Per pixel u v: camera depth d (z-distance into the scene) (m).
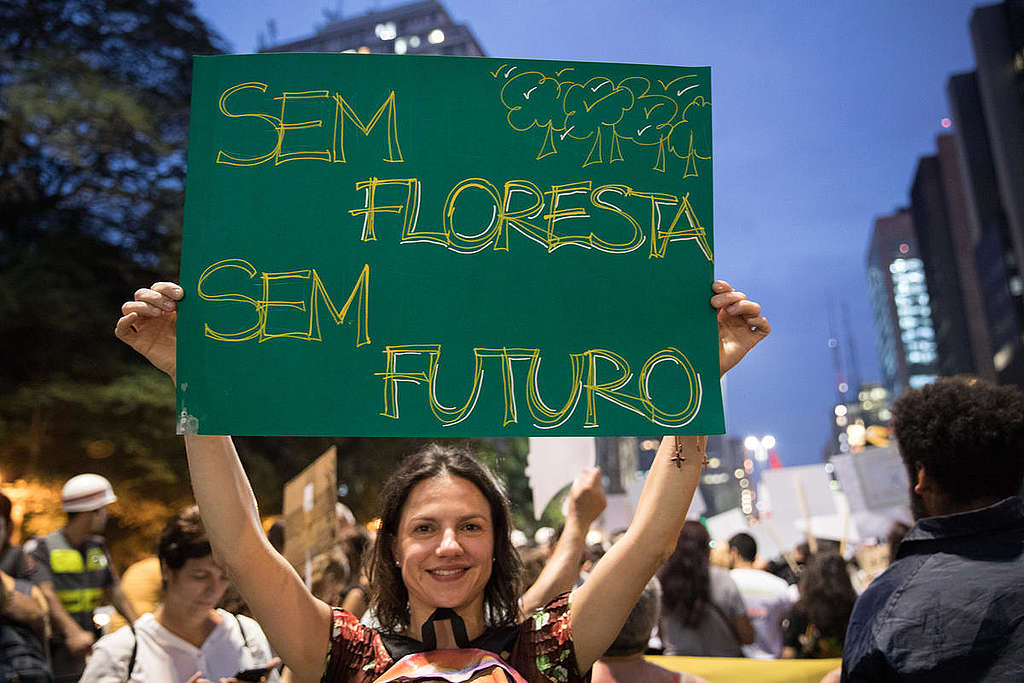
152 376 18.02
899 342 132.38
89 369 18.59
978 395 2.27
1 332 18.36
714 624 4.86
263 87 2.33
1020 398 2.26
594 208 2.33
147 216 22.48
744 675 3.77
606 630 2.01
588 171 2.35
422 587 1.98
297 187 2.28
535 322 2.26
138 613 5.20
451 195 2.31
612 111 2.39
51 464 16.78
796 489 8.56
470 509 2.02
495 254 2.29
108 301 20.75
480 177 2.33
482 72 2.38
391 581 2.15
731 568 7.01
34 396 16.64
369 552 2.30
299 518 4.55
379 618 2.16
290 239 2.25
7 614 3.87
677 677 2.85
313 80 2.34
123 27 23.23
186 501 17.52
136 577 5.36
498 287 2.27
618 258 2.31
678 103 2.41
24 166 21.00
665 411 2.22
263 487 18.66
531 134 2.36
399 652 1.97
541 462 4.09
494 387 2.21
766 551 9.50
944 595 2.06
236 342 2.18
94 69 21.03
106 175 21.95
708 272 2.32
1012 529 2.13
